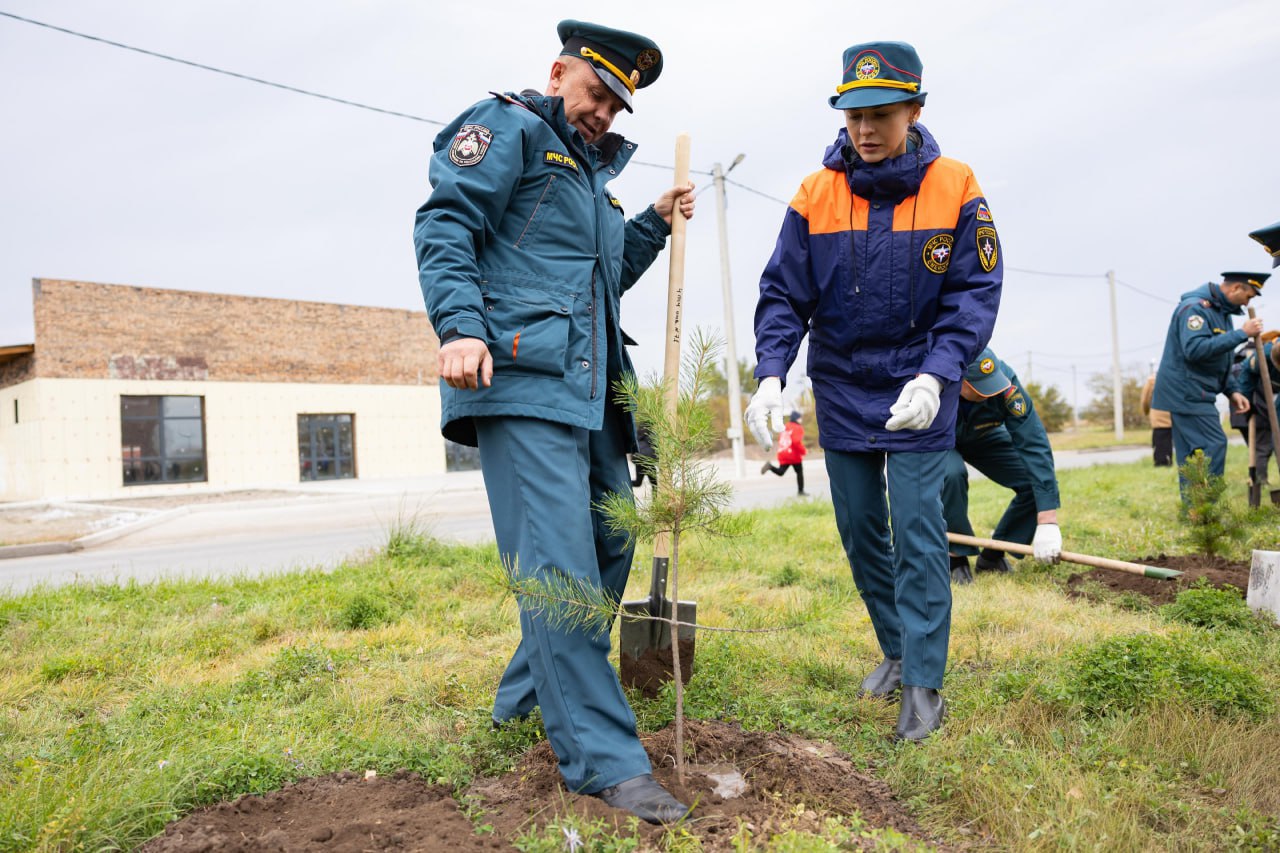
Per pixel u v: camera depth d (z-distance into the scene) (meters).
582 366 2.40
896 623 3.26
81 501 18.98
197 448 22.36
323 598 5.10
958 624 4.14
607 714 2.27
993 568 5.69
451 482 22.66
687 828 2.07
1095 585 4.97
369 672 3.63
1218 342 6.61
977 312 2.88
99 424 20.78
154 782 2.31
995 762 2.45
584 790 2.23
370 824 2.12
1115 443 33.94
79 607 5.10
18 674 3.74
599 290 2.51
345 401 25.02
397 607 4.80
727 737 2.62
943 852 2.07
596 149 2.57
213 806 2.30
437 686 3.36
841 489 3.17
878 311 3.01
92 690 3.49
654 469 2.47
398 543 6.71
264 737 2.79
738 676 3.24
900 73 2.80
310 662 3.68
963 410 5.17
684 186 2.99
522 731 2.72
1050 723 2.80
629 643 3.01
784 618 4.30
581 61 2.54
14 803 2.12
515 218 2.42
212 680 3.59
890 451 2.97
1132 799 2.27
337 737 2.77
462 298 2.19
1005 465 5.42
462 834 2.05
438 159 2.41
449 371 2.12
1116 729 2.72
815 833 2.07
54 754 2.68
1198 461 5.71
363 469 25.41
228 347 22.84
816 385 3.21
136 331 21.38
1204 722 2.68
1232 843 2.07
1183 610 4.23
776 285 3.15
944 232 2.94
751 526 2.40
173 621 4.75
